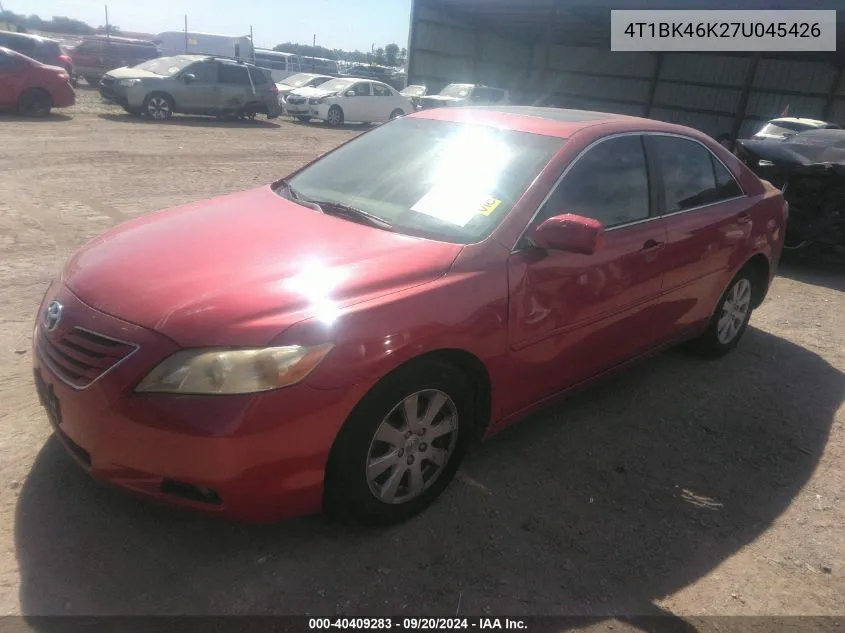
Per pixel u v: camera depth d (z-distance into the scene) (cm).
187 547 260
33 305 470
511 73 3412
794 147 748
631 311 363
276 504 239
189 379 225
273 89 1928
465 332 271
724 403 420
